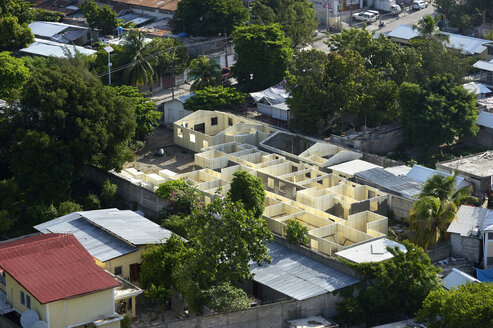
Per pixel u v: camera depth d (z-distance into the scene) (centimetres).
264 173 11262
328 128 13488
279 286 8544
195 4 16950
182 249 8550
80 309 7556
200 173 11462
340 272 8825
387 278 8288
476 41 16500
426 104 12562
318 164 11712
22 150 10494
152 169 12400
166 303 8612
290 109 13212
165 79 15662
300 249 9269
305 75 12862
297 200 10588
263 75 14838
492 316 7269
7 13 17225
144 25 18550
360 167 11519
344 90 12662
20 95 11225
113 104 11144
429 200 9288
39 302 7338
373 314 8425
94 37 17975
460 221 9675
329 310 8469
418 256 8381
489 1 18188
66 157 10588
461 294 7519
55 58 14900
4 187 10556
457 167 11312
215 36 17262
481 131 13050
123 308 8262
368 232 9662
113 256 8775
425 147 12744
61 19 19225
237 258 8162
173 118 14175
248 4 18938
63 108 10781
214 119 13738
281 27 16225
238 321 8025
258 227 8369
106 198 10975
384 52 13950
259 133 12925
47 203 10550
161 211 10369
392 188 10819
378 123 13325
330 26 19100
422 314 7712
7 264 7981
